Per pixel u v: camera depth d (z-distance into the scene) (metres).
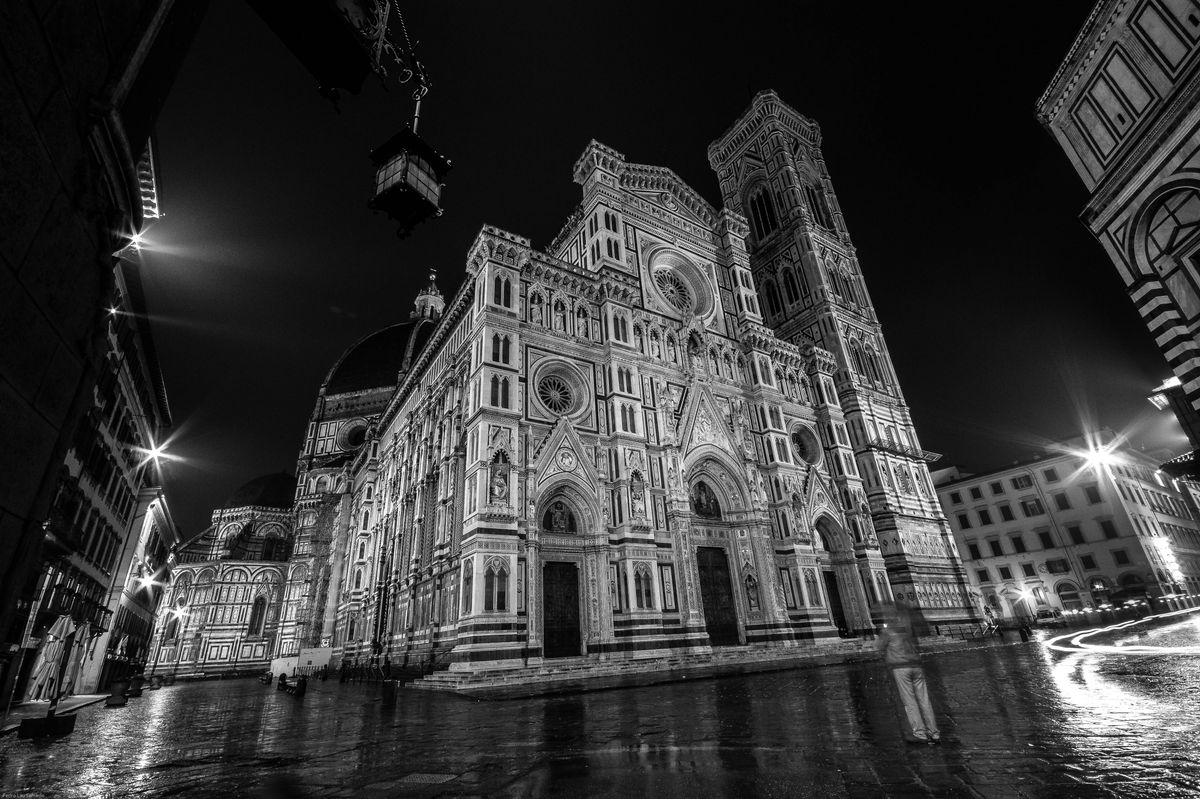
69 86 4.64
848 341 65.31
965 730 10.73
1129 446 80.06
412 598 41.28
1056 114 21.48
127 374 40.06
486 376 35.62
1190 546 80.38
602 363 43.00
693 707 16.94
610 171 51.91
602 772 9.23
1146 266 18.72
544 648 32.06
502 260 40.34
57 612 31.73
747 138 82.88
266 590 91.75
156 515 61.28
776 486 47.44
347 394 103.81
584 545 36.12
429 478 44.31
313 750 12.88
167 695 39.97
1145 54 18.00
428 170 11.09
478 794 8.16
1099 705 12.25
